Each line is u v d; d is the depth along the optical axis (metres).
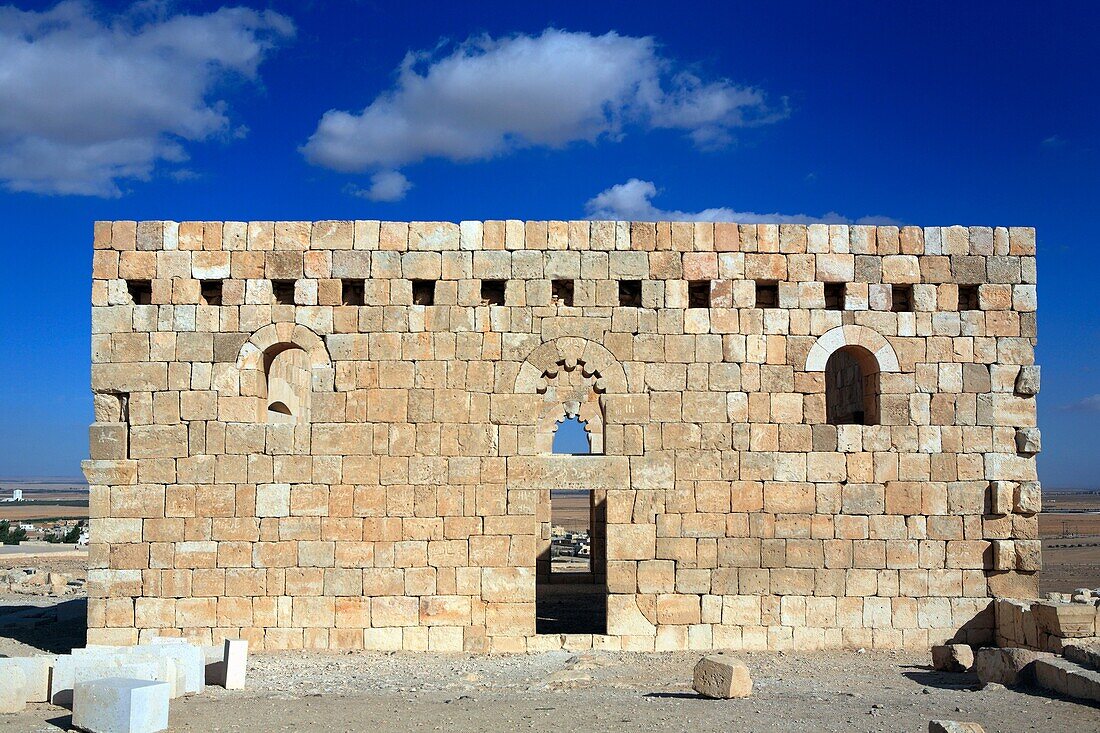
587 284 21.17
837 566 20.94
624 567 20.73
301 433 20.81
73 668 15.42
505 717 14.17
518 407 20.91
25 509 142.12
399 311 21.00
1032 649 18.84
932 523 21.12
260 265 21.08
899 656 20.16
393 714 14.36
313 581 20.55
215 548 20.56
